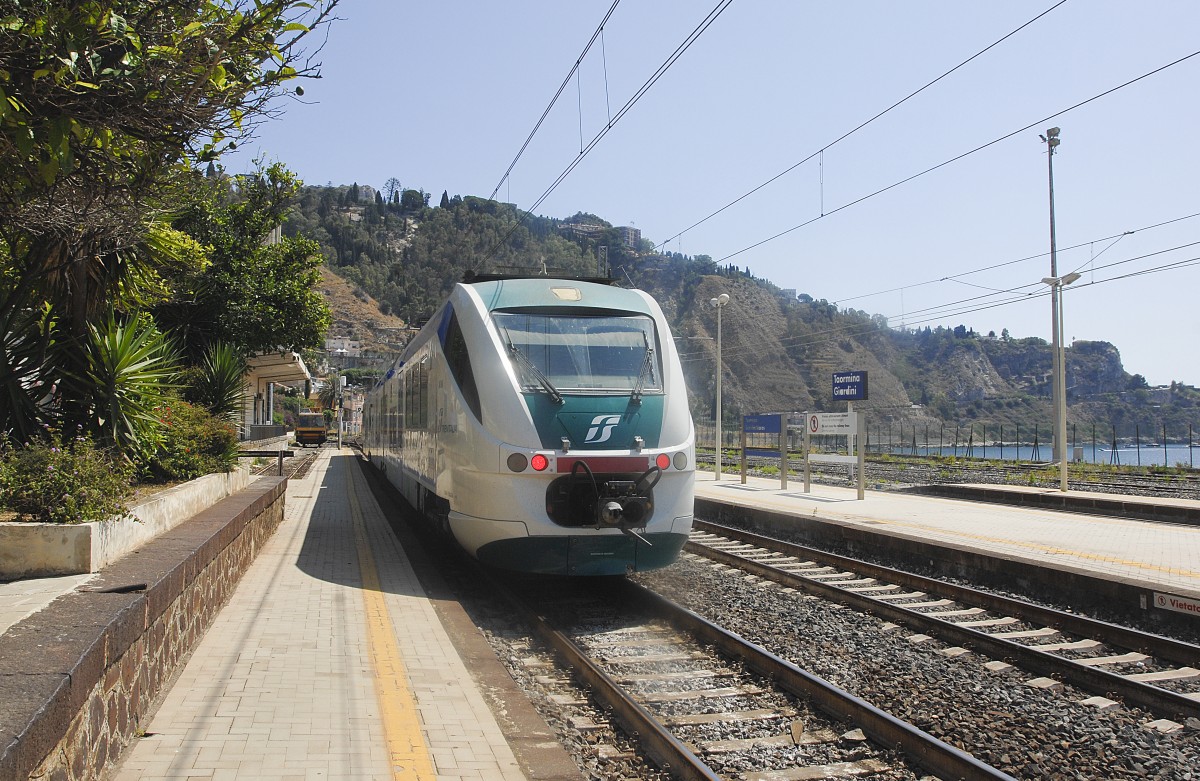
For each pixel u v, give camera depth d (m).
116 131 5.72
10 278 8.99
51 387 8.90
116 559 5.66
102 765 3.84
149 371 9.45
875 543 12.83
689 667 6.81
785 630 8.09
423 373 11.62
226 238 22.20
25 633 3.80
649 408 9.04
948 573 11.38
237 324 22.12
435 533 12.83
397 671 5.84
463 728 4.86
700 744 5.18
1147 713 5.99
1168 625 8.44
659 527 8.82
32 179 6.01
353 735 4.63
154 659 4.92
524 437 8.59
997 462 39.34
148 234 9.41
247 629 6.82
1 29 4.75
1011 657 7.16
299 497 19.39
